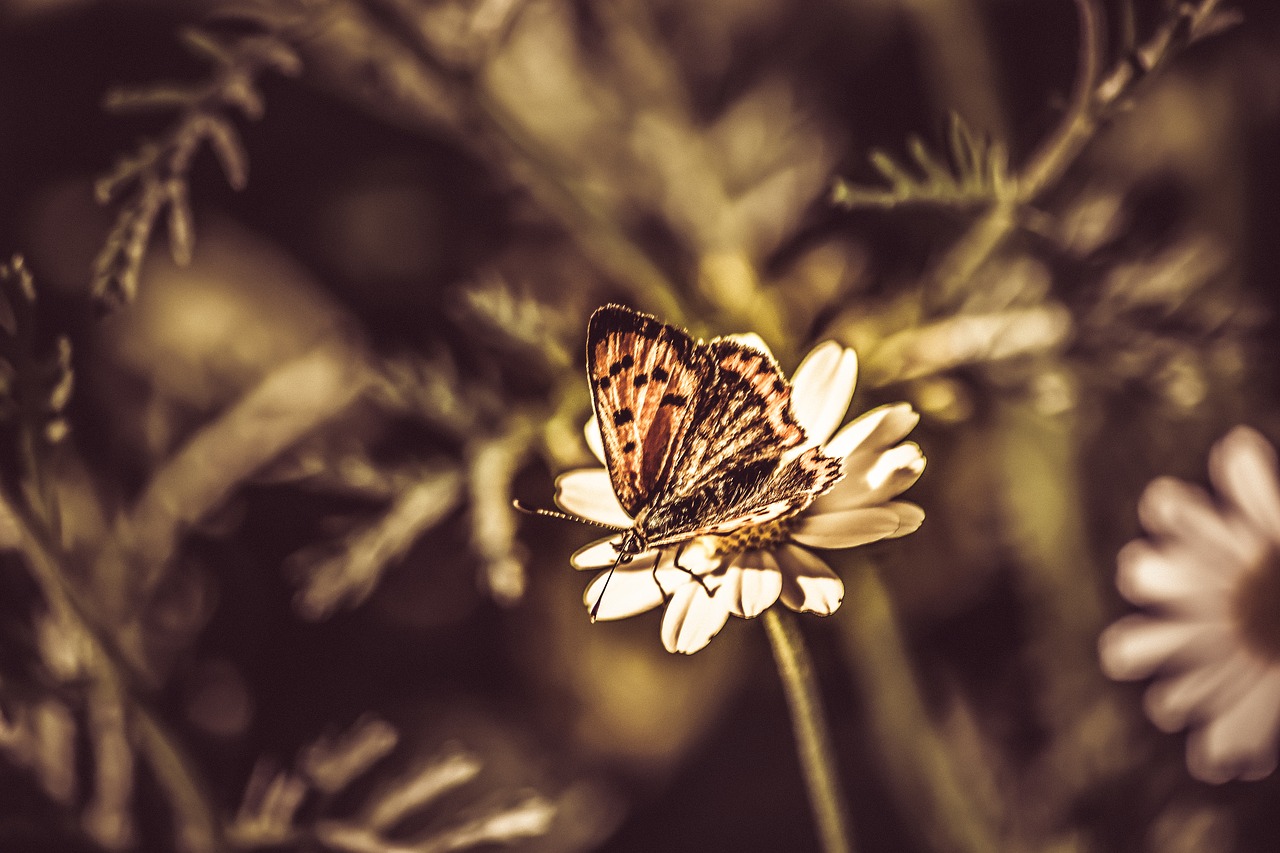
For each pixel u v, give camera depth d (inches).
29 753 11.7
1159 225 13.1
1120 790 12.5
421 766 11.7
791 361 12.4
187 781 11.3
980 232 12.0
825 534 10.5
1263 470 12.3
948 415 12.3
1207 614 12.3
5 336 10.7
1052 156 11.3
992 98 12.9
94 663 11.2
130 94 11.4
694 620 10.3
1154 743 12.6
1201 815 12.4
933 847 12.6
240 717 12.7
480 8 12.0
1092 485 12.9
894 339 12.3
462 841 11.4
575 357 12.3
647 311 12.6
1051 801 12.6
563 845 12.9
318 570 12.0
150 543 12.5
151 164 11.3
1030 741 12.9
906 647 12.4
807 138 13.3
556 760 13.3
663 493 10.9
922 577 13.1
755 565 10.4
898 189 11.2
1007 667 13.1
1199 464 12.8
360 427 13.3
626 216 13.0
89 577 12.3
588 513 10.8
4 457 11.7
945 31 12.9
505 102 13.1
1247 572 12.3
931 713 12.8
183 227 11.4
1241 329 12.5
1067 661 12.8
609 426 10.6
